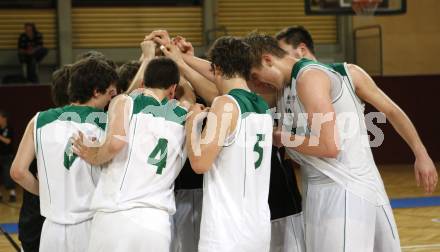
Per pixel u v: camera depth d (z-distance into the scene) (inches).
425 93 922.7
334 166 224.1
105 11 959.6
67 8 938.1
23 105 820.6
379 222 232.7
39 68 935.7
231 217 209.8
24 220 247.9
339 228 221.0
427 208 582.2
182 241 258.7
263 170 220.1
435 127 925.8
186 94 258.1
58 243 223.5
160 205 212.8
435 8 1014.4
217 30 949.2
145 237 206.7
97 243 208.8
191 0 986.1
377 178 233.3
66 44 938.1
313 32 1002.1
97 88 229.1
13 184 713.6
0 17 928.3
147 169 214.2
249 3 992.2
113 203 210.1
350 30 999.6
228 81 221.3
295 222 255.4
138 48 969.5
